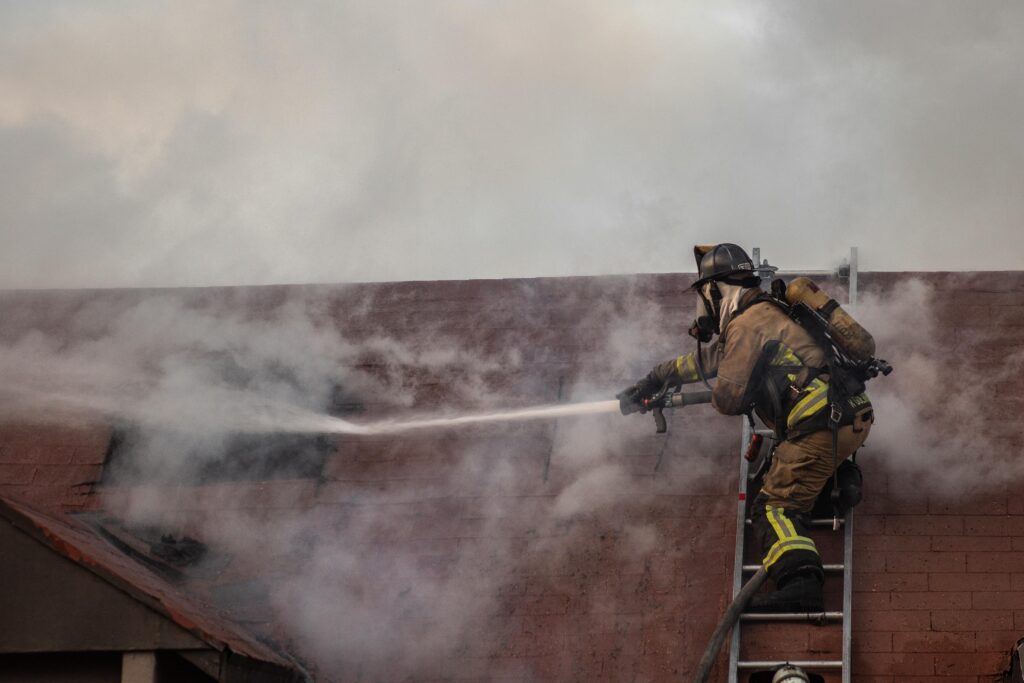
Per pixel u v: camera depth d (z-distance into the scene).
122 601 10.80
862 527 13.18
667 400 13.38
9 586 10.84
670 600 12.87
